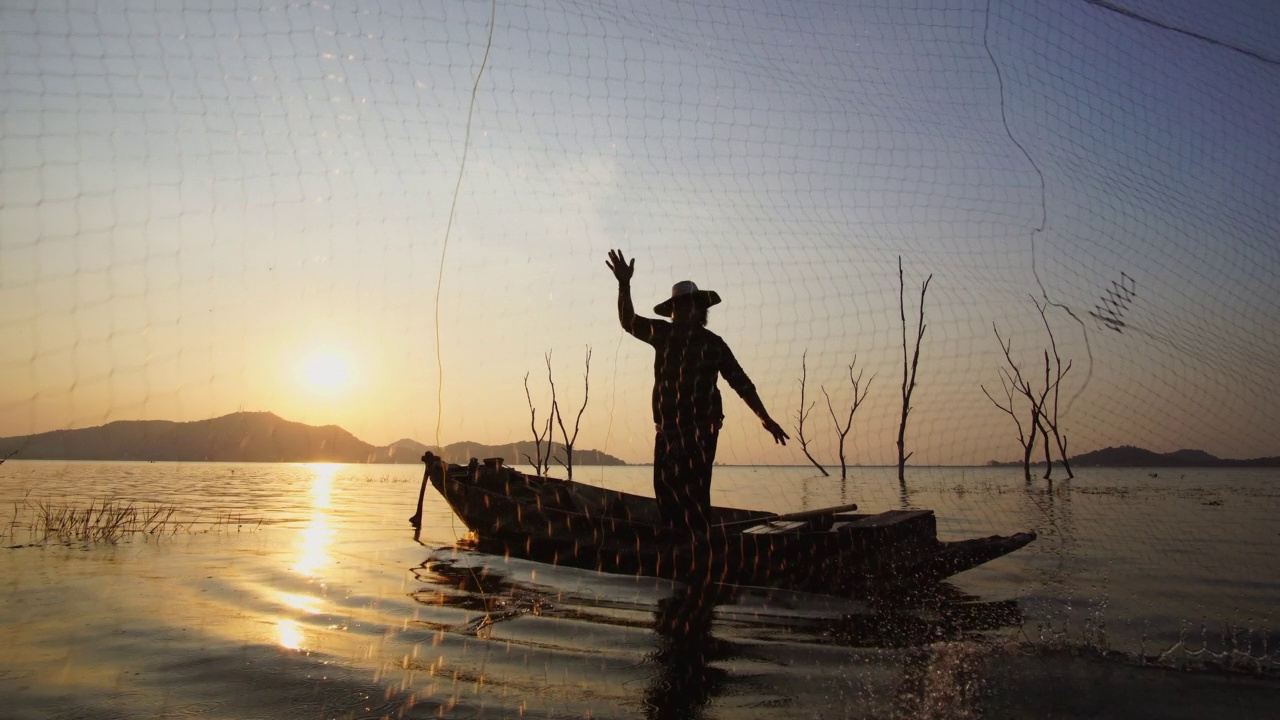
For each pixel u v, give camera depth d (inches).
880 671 139.6
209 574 241.0
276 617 180.2
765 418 236.4
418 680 133.5
